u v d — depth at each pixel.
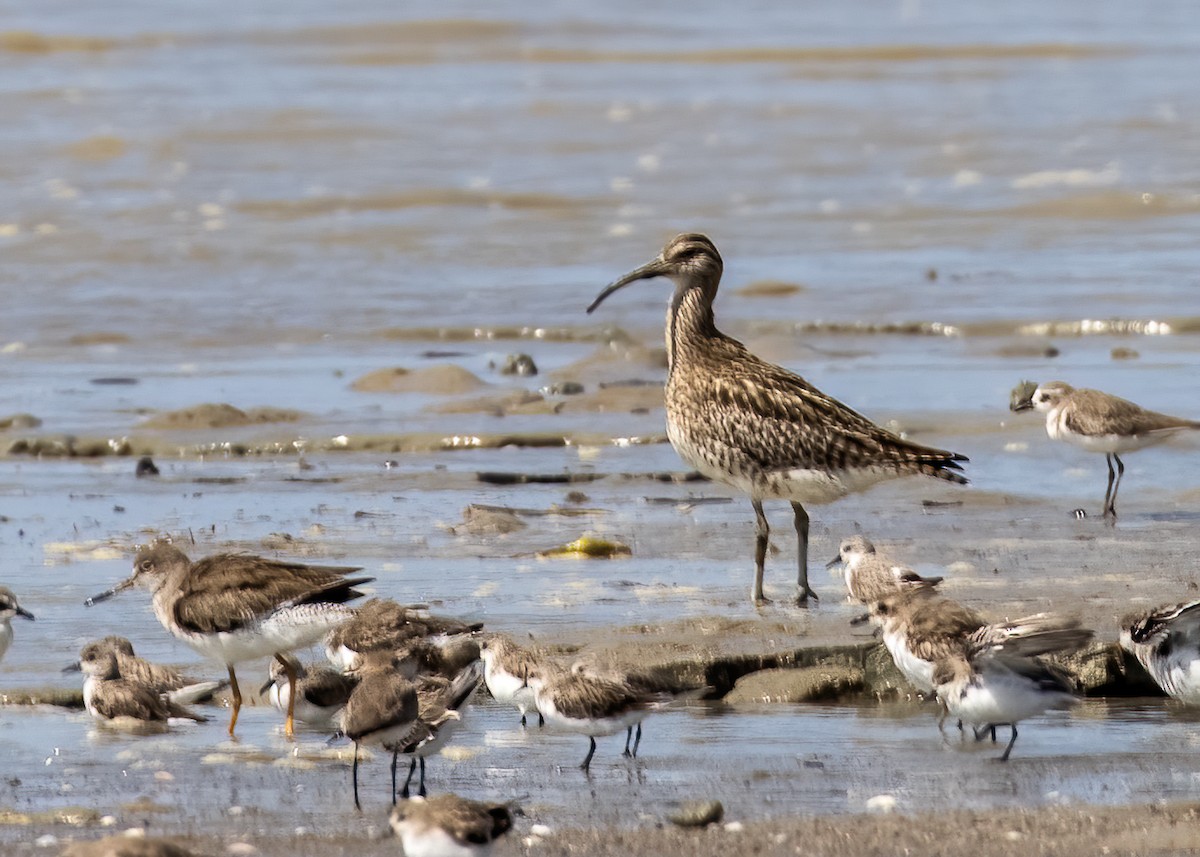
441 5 66.81
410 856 8.38
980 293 25.67
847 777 10.14
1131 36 58.50
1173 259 27.72
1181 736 10.89
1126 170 35.22
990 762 10.38
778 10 67.12
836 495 13.73
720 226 31.02
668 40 58.53
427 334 24.08
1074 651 11.75
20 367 22.17
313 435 18.86
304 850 9.02
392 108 44.06
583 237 30.27
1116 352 22.09
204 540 15.03
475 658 11.52
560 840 9.12
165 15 62.44
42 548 14.87
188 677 12.02
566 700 10.30
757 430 13.70
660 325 24.73
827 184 34.81
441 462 18.00
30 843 9.11
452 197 33.44
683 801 9.74
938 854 8.91
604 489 16.98
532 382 21.50
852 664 11.99
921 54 54.88
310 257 28.67
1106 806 9.55
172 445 18.47
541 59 54.44
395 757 9.81
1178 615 10.66
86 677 11.40
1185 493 16.47
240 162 37.06
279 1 67.25
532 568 14.25
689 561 14.54
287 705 11.17
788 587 13.75
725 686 11.88
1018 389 19.58
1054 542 14.74
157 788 10.05
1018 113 42.88
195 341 23.59
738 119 42.66
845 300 25.42
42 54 53.91
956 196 33.38
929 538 14.95
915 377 21.09
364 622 11.42
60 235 29.86
